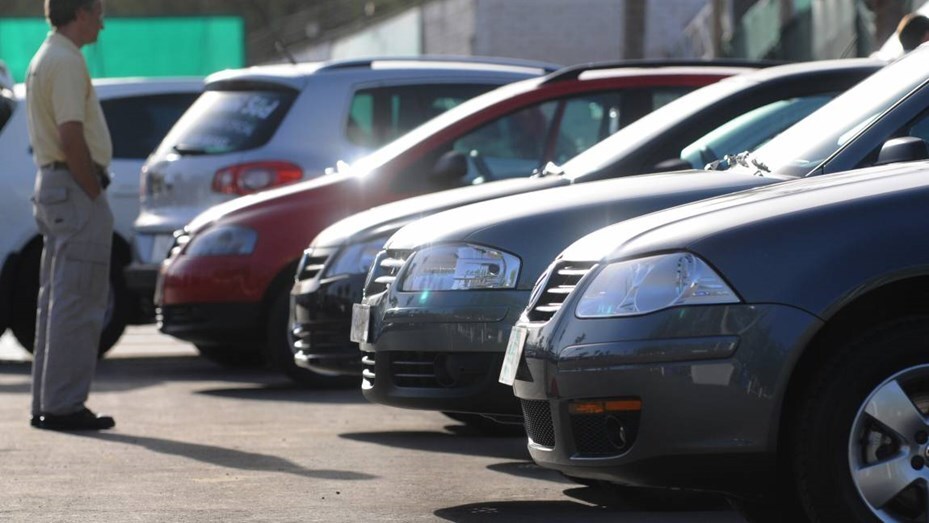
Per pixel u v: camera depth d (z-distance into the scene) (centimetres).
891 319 1203
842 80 2005
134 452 1911
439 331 1645
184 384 2780
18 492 1611
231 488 1633
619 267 1252
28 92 2148
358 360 2158
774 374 1178
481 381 1633
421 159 2436
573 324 1262
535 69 3038
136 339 4025
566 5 9394
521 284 1614
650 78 2417
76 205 2133
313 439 2036
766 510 1312
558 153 2398
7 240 3222
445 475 1725
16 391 2708
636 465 1218
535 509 1502
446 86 2936
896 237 1179
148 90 3425
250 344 2636
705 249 1209
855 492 1177
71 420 2133
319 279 2189
